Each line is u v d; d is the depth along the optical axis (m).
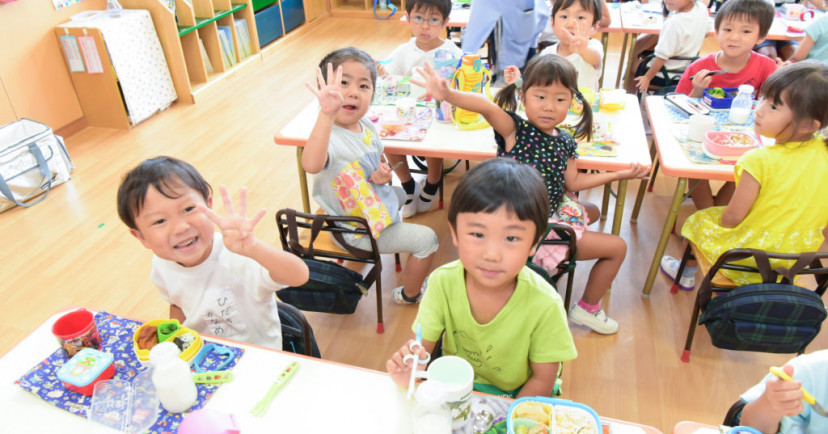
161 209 1.15
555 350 1.16
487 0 3.06
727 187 2.42
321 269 1.83
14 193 3.06
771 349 1.76
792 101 1.57
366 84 1.89
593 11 2.63
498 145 2.00
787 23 3.68
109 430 0.99
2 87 3.41
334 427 0.99
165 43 4.17
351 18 6.58
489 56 3.26
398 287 2.40
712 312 1.75
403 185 2.89
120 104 3.88
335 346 2.17
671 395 1.94
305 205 2.46
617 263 2.03
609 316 2.28
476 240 1.03
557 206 1.99
